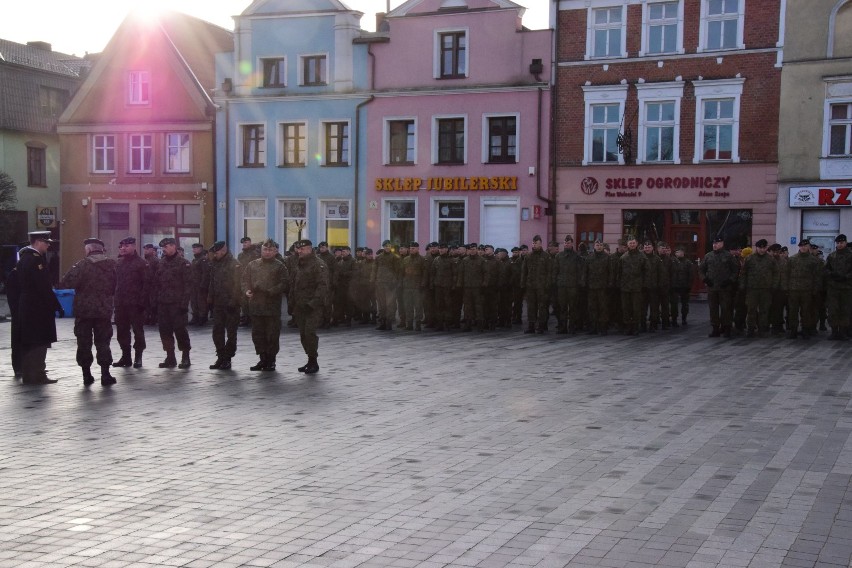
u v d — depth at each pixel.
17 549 6.37
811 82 32.47
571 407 11.86
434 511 7.23
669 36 34.47
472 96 36.88
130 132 42.59
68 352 18.95
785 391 13.06
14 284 14.84
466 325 23.38
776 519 6.94
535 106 36.00
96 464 8.91
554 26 35.62
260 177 40.41
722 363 16.28
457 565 5.99
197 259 24.97
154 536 6.65
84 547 6.41
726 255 21.22
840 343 19.73
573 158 35.59
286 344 20.16
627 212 35.09
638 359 16.97
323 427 10.67
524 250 25.73
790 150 32.81
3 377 15.16
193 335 22.36
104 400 12.70
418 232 37.94
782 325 22.20
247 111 40.50
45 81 50.12
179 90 41.78
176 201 41.97
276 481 8.21
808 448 9.37
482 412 11.55
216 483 8.16
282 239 40.38
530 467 8.63
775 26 32.88
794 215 32.94
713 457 9.00
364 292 24.89
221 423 10.95
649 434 10.12
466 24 36.91
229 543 6.48
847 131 32.25
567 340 20.81
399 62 38.03
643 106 34.72
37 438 10.13
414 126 38.00
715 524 6.82
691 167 34.03
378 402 12.37
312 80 39.72
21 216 48.47
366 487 7.98
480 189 36.78
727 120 33.78
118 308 16.30
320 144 39.38
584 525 6.83
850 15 31.97
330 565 6.01
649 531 6.67
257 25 40.19
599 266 22.23
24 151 48.69
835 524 6.82
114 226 43.34
